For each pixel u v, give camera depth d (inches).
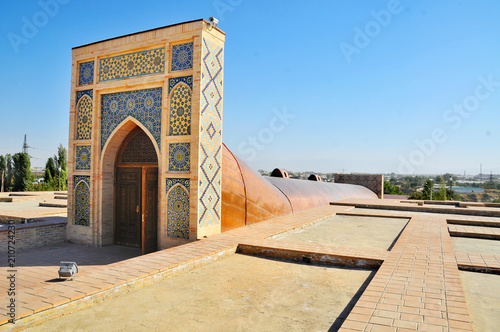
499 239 287.0
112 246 306.3
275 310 142.2
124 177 312.0
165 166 274.1
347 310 142.1
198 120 258.4
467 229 308.5
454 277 167.5
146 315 136.8
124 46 289.4
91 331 122.7
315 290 166.4
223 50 283.7
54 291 146.7
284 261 221.0
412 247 232.7
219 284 174.7
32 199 625.3
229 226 303.3
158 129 279.9
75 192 316.8
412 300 137.6
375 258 203.3
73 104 315.6
